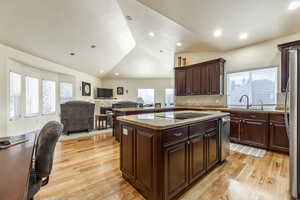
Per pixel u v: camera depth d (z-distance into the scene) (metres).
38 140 1.37
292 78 1.73
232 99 4.65
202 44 4.52
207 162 2.22
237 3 2.54
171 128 1.64
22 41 3.78
